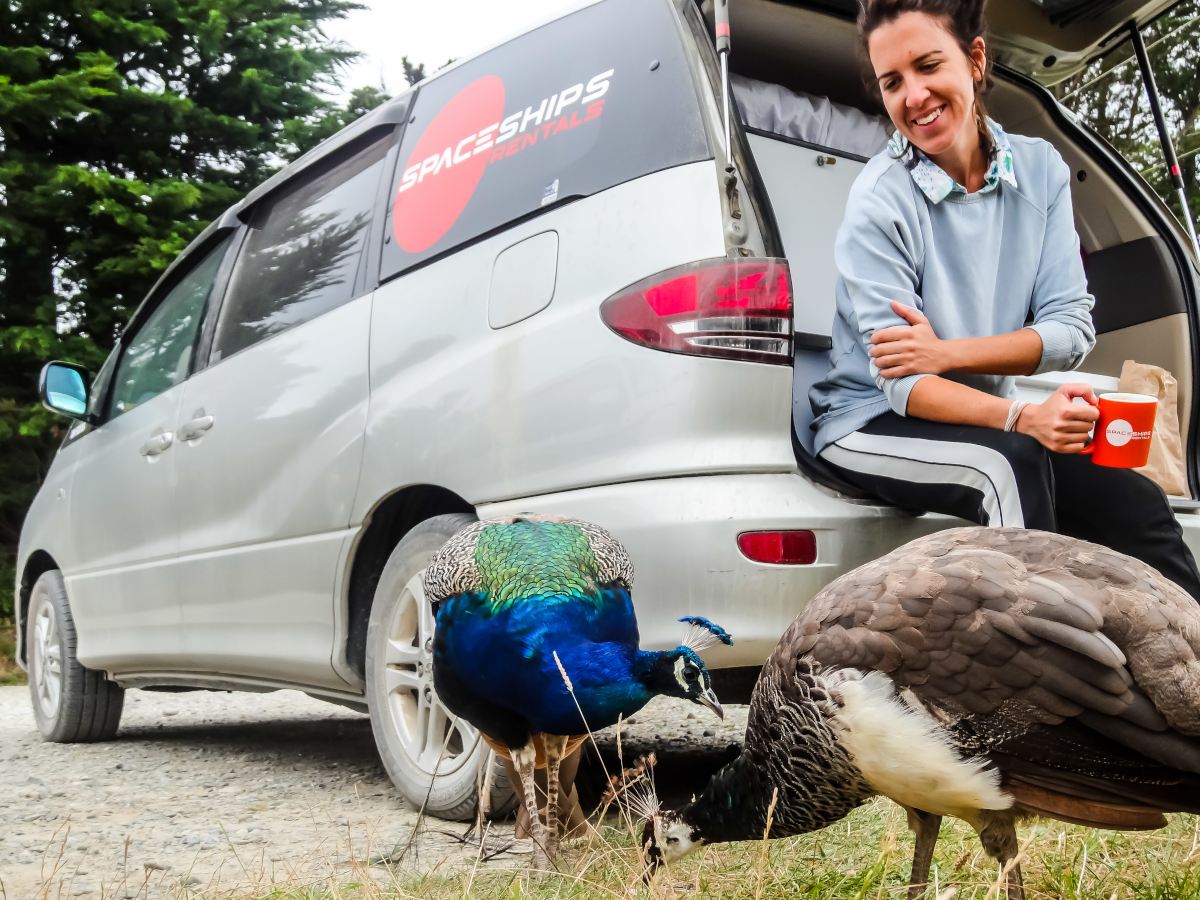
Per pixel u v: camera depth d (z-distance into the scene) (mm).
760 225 3354
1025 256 3531
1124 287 4621
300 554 4508
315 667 4473
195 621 5191
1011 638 2164
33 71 14297
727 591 3162
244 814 4246
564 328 3549
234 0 15656
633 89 3660
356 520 4230
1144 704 2102
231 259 5492
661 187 3432
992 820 2326
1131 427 2984
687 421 3256
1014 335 3334
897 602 2258
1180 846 2787
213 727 7023
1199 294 4512
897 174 3455
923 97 3346
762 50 4379
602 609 2934
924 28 3346
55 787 4953
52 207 14102
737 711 6547
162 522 5430
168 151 15688
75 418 6195
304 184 5207
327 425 4410
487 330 3816
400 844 3566
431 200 4266
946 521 3404
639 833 2822
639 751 5039
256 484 4766
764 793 2514
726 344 3250
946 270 3453
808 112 4410
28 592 7094
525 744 2982
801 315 4000
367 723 7129
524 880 2908
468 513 3959
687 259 3316
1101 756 2135
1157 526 3318
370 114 4898
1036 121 4688
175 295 5922
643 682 2834
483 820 3338
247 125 15594
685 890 2777
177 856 3621
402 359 4121
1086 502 3350
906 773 2236
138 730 6941
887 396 3301
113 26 14852
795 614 3168
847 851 2959
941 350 3254
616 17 3844
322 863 3400
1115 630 2150
